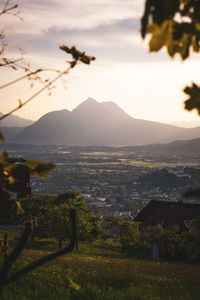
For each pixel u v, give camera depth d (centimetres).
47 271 1555
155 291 1500
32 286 1220
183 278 2066
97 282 1548
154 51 182
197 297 1448
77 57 288
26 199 4116
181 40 182
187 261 3831
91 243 5228
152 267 2555
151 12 166
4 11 281
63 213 3962
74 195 4247
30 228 290
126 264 2600
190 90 186
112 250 4725
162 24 172
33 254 2312
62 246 4181
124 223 4650
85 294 1219
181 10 173
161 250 4041
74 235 293
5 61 293
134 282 1661
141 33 168
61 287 1230
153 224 5106
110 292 1310
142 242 4403
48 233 3931
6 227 5009
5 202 4897
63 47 288
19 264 1444
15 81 276
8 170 262
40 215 3975
